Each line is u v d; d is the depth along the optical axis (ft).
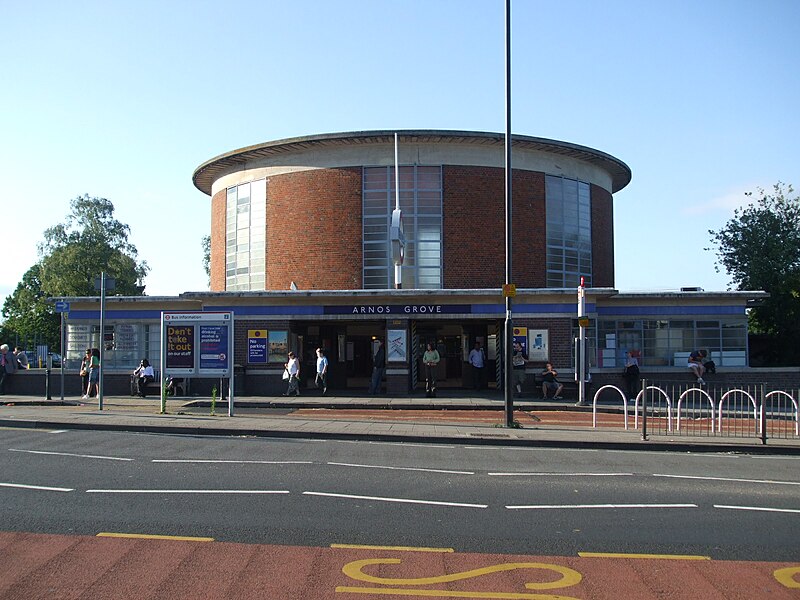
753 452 52.16
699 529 27.71
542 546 24.91
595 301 88.69
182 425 57.57
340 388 98.43
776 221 113.09
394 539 25.43
